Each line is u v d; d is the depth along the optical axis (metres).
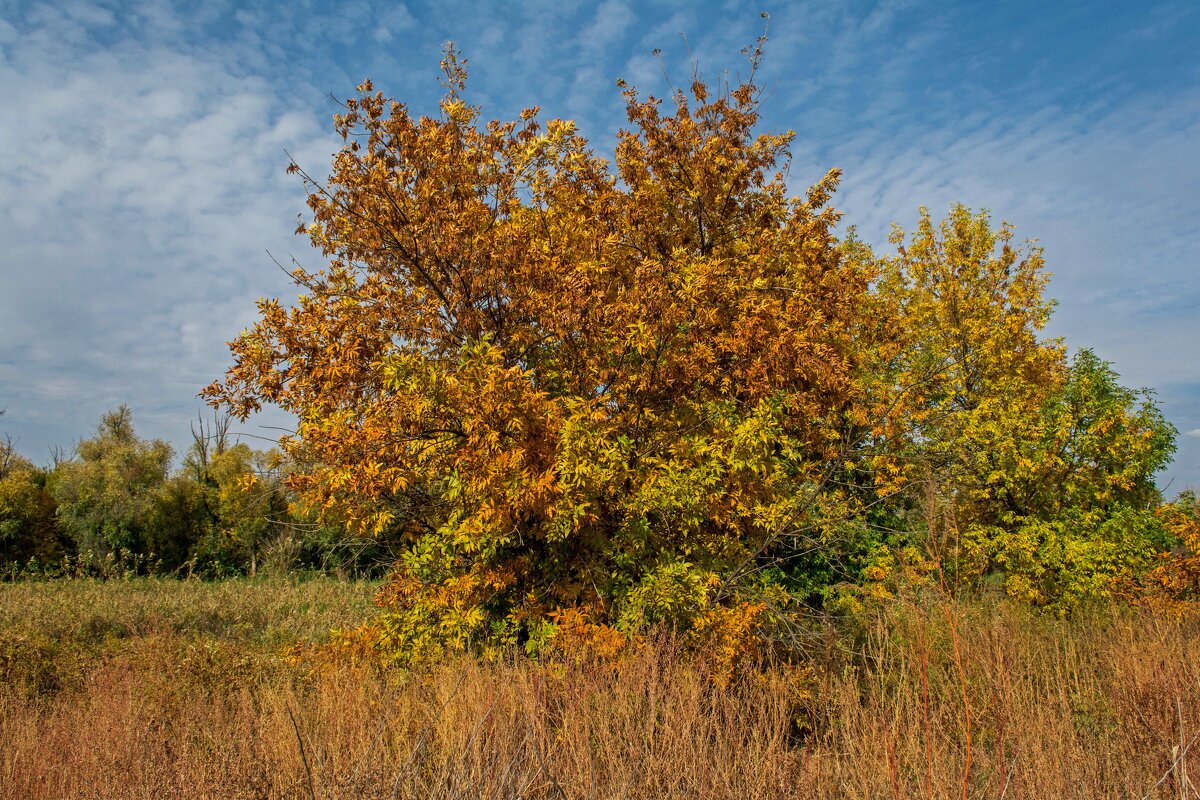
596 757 4.43
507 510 6.65
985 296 15.98
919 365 15.06
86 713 6.15
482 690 5.15
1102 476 12.94
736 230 10.70
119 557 22.72
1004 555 11.94
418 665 6.84
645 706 5.06
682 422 7.88
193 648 8.48
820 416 9.95
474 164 8.39
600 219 8.94
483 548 7.09
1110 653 6.96
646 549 7.38
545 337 8.05
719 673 6.07
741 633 6.52
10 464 29.89
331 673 6.56
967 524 12.55
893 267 17.56
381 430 6.93
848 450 9.41
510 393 6.63
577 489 6.69
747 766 4.17
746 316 7.88
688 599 6.75
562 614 6.78
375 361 7.67
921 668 4.30
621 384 7.70
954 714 4.75
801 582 10.78
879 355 13.36
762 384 7.68
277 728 4.86
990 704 4.69
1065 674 6.05
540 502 6.59
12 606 12.68
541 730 4.36
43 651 9.09
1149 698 5.20
